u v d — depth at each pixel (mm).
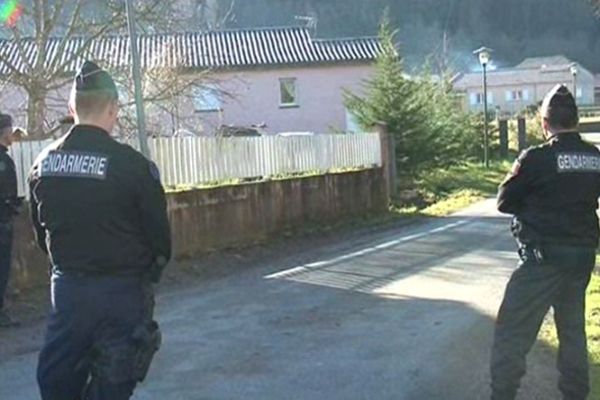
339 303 9312
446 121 29938
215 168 14586
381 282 10609
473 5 67750
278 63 41188
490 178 29562
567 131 5090
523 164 5004
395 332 7809
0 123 8398
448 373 6410
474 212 19875
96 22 15625
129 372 3902
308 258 13062
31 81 15086
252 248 14211
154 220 4027
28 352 7445
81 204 3914
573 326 5094
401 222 18297
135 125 15523
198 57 39281
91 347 3961
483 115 36812
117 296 3936
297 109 41781
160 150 13273
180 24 17078
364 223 18031
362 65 41625
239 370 6672
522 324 5055
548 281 4984
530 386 5902
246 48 42500
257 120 41469
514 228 5172
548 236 4949
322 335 7781
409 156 26703
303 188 17031
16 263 10047
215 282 11031
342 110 41719
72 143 4031
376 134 21453
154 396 6031
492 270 11281
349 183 19156
